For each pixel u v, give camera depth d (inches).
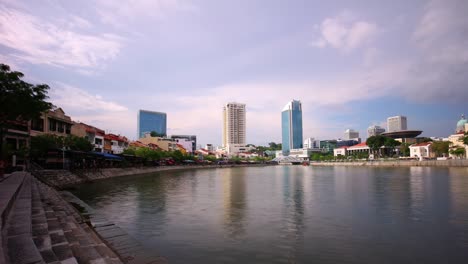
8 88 906.7
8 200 513.3
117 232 705.6
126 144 4352.9
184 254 572.1
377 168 5054.1
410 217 897.5
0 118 981.2
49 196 1010.7
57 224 601.3
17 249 335.3
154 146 5511.8
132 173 3129.9
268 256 566.6
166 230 748.0
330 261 543.2
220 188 1780.3
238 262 534.6
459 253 582.6
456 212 964.0
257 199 1291.8
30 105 965.2
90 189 1652.3
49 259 370.6
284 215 934.4
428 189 1590.8
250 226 792.3
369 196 1363.2
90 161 2527.1
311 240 666.2
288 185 1977.1
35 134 2172.7
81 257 444.8
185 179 2591.0
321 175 3211.1
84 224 732.7
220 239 671.8
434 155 6181.1
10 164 1579.7
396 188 1675.7
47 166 2016.5
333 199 1279.5
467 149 4948.3
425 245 631.8
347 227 781.9
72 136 2372.0
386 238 681.6
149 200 1252.5
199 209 1039.0
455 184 1828.2
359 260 548.1
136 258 533.0
